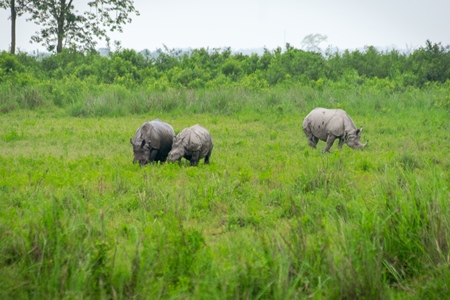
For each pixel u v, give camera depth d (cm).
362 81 12700
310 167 4509
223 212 3728
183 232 2642
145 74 13600
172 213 3447
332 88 11406
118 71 13662
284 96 10625
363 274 2333
